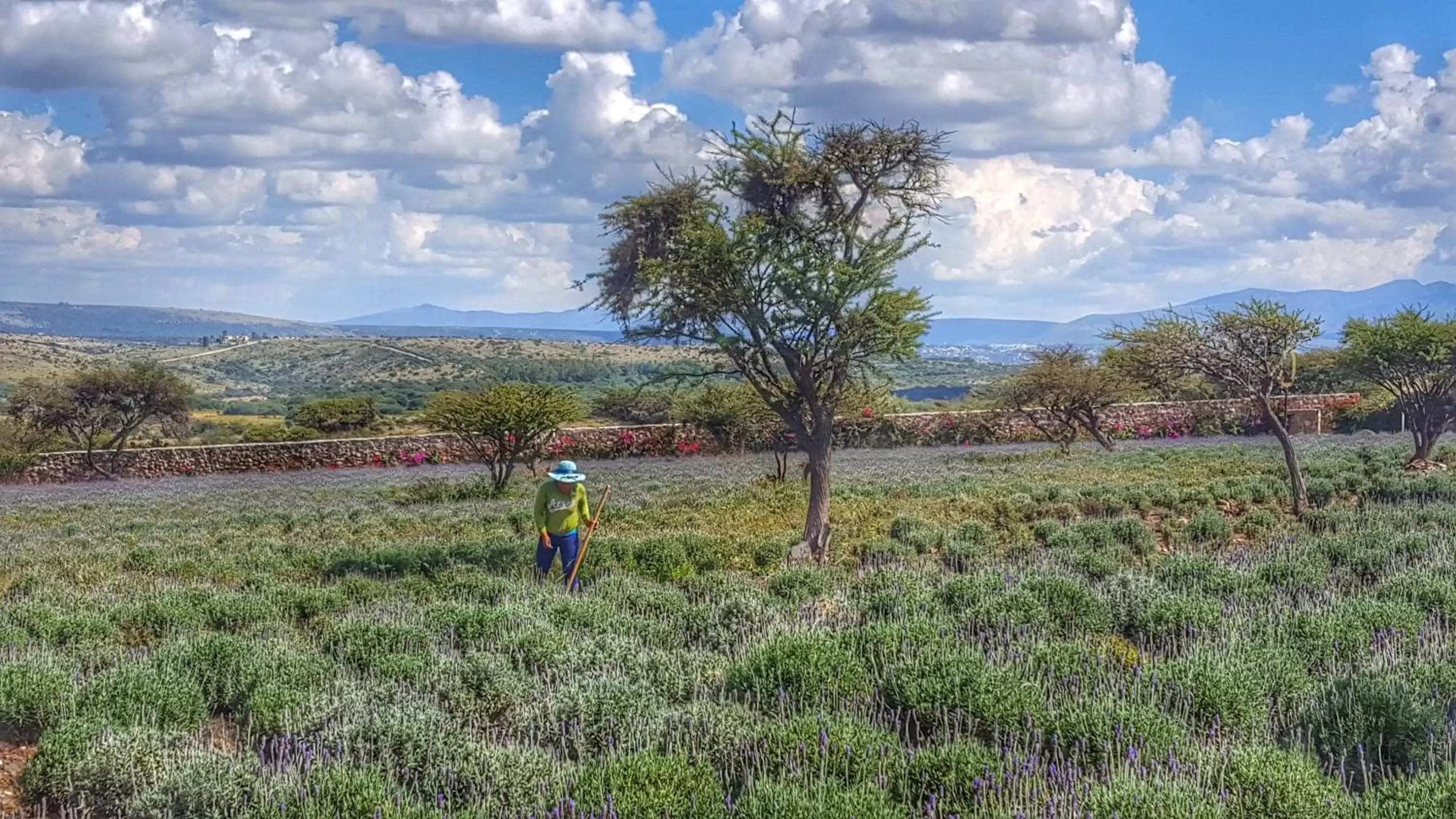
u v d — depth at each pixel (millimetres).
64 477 45750
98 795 7301
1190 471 30438
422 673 9594
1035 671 9383
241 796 6961
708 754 7645
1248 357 20688
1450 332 26234
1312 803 6355
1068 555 15992
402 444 48781
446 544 19391
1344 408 51219
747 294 16562
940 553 17953
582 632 11375
